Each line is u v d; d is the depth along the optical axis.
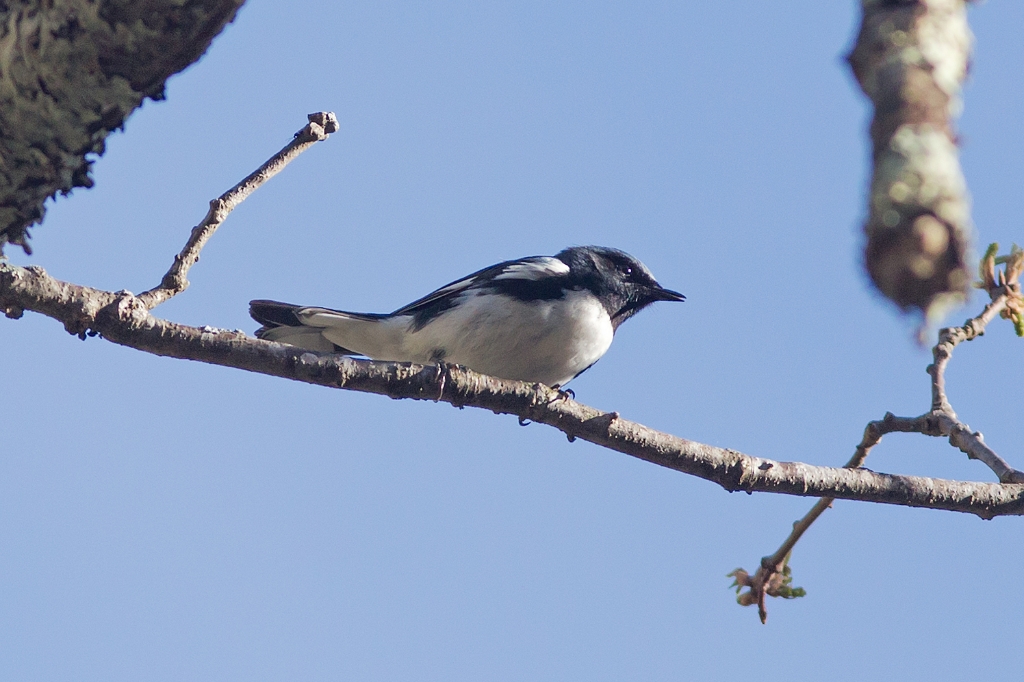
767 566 11.74
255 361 9.85
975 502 11.05
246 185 9.96
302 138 10.37
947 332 11.47
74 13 5.62
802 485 10.93
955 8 3.24
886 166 3.04
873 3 3.30
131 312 9.19
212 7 5.61
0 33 5.89
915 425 11.44
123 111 6.02
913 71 3.11
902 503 11.05
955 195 2.97
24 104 5.96
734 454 11.16
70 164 6.28
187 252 9.65
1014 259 11.22
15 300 8.77
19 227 6.73
